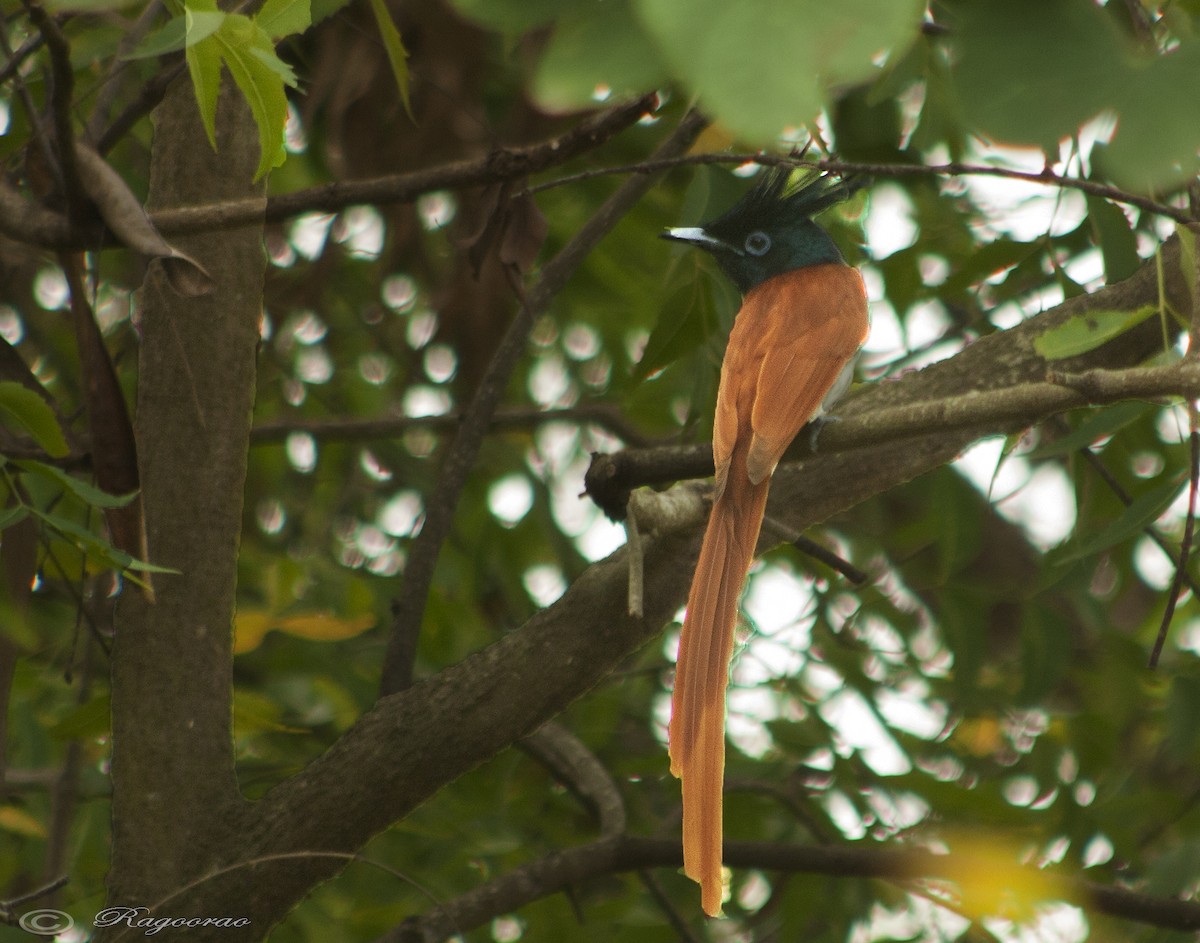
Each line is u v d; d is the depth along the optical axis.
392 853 11.91
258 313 8.55
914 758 12.31
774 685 12.58
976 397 6.17
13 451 7.32
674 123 10.72
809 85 2.67
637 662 14.05
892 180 12.74
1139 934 11.20
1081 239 10.60
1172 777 14.13
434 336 12.05
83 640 12.17
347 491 14.30
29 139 7.51
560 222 13.28
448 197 12.30
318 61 10.20
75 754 9.97
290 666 11.87
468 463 9.59
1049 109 3.10
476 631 12.82
